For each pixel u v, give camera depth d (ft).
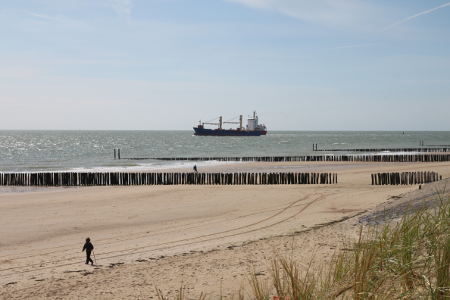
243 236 49.73
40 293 29.19
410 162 186.09
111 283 30.25
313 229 49.49
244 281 26.53
